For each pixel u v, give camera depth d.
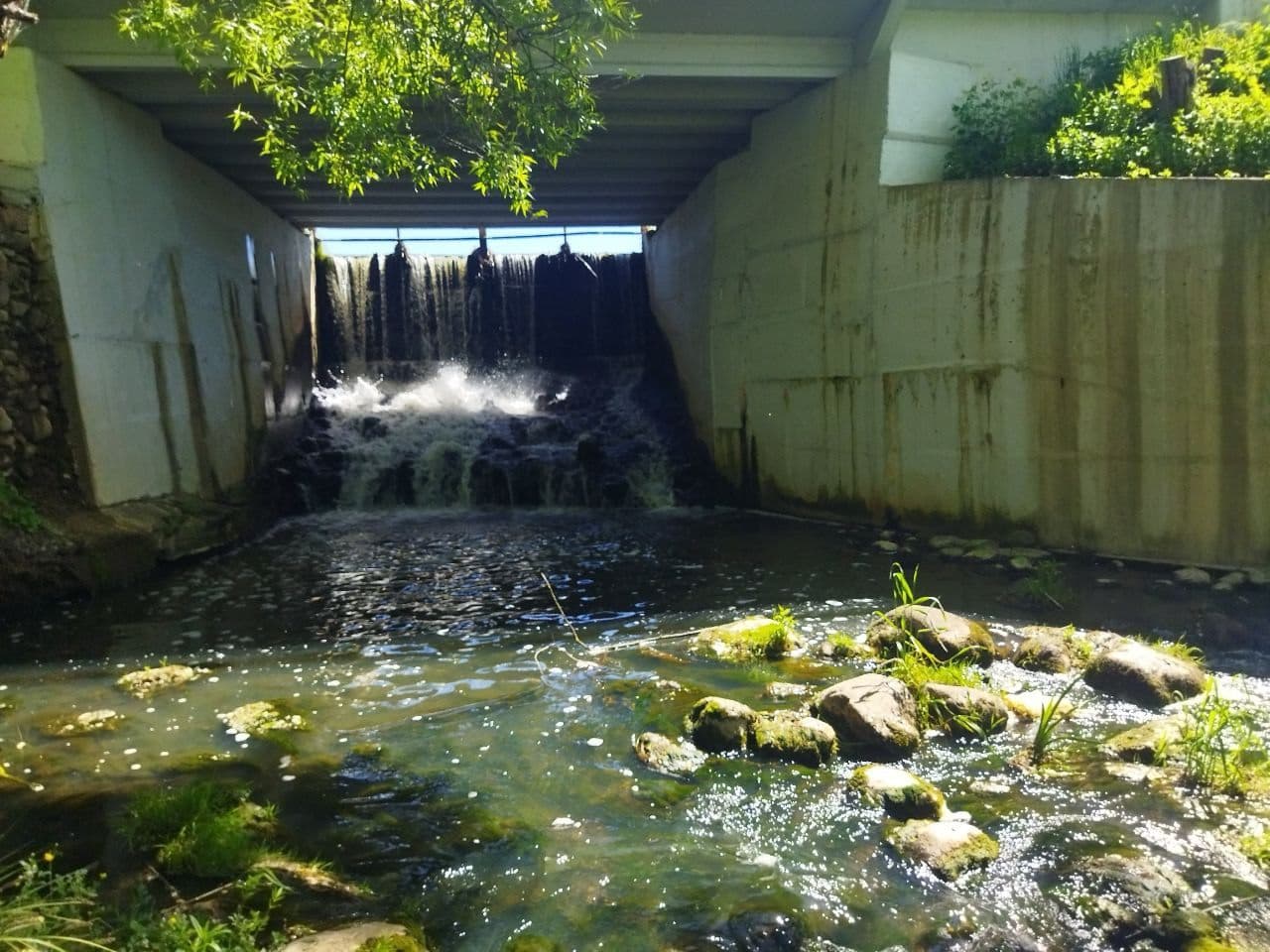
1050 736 5.64
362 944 3.57
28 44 10.38
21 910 3.55
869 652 7.34
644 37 12.01
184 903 3.97
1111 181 9.45
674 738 5.76
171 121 13.18
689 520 14.94
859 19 11.97
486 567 11.43
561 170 16.88
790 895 4.02
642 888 4.11
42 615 9.26
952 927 3.77
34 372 10.45
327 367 22.16
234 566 11.70
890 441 12.30
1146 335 9.40
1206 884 4.02
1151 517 9.60
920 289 11.53
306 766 5.49
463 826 4.71
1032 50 12.62
